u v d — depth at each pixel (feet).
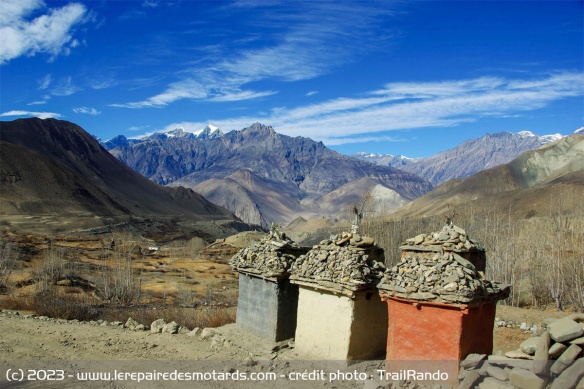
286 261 53.26
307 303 48.52
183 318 79.25
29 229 349.82
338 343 44.55
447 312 35.53
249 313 56.49
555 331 31.50
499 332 60.90
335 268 45.57
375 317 45.55
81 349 52.80
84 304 92.84
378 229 127.65
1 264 150.61
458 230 39.09
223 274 211.82
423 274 37.19
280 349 50.83
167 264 235.20
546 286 107.55
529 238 130.62
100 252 248.52
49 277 144.05
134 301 127.44
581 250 105.29
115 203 558.97
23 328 61.26
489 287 36.88
